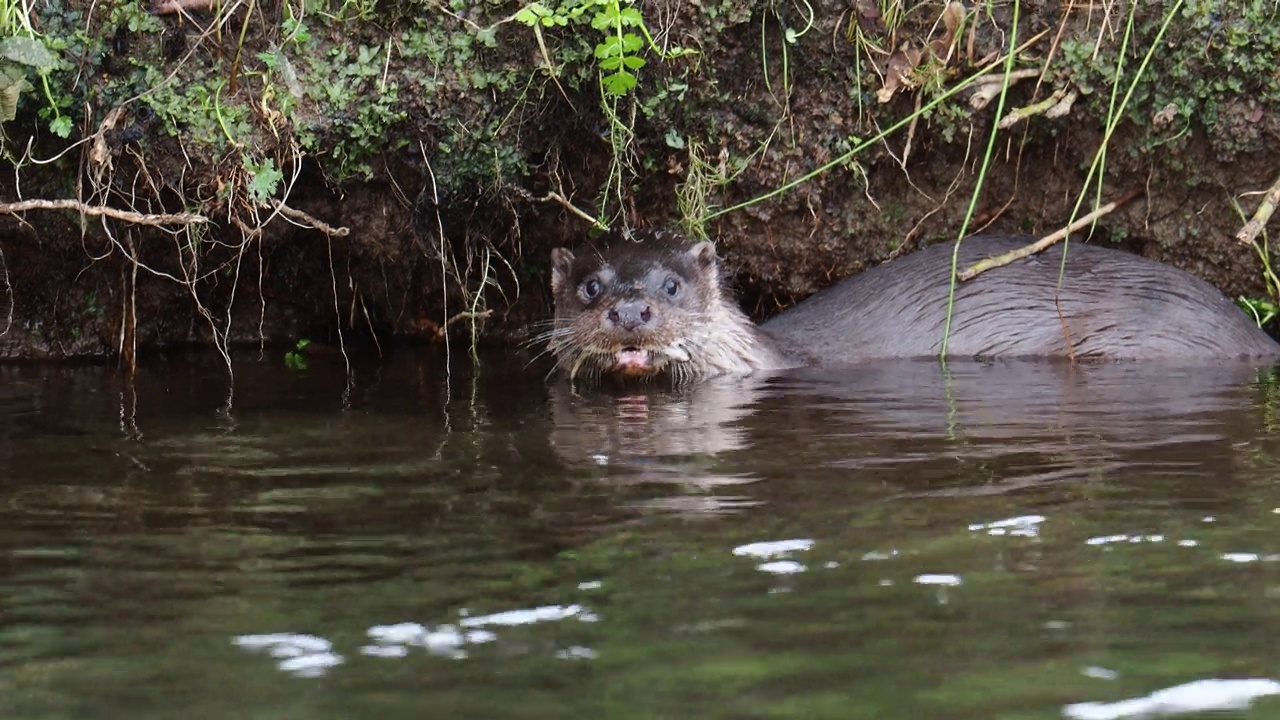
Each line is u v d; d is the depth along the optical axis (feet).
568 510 19.86
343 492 21.31
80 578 16.85
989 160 39.99
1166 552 17.21
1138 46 37.55
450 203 37.19
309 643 14.47
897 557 17.13
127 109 33.86
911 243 41.34
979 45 37.91
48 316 39.42
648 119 37.58
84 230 34.60
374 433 27.07
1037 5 37.73
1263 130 37.76
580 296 37.55
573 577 16.53
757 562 17.01
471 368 37.99
